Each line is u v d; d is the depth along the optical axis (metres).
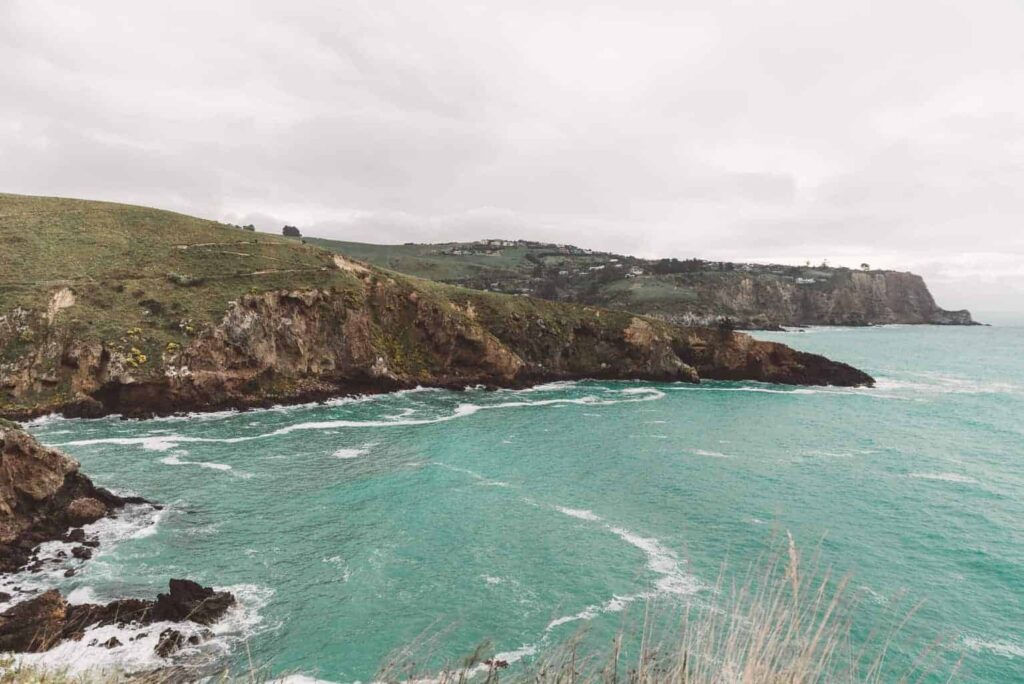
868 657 25.08
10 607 27.06
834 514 42.62
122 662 23.03
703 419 74.44
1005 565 34.78
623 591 30.91
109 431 57.78
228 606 28.28
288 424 64.69
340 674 23.98
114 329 66.12
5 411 58.69
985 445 63.09
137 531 36.47
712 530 39.38
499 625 27.59
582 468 52.88
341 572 32.69
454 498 44.53
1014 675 24.69
